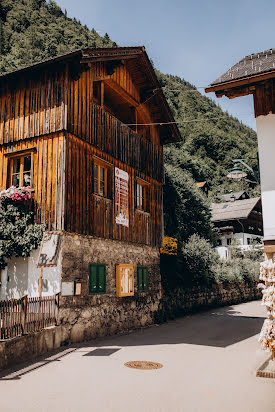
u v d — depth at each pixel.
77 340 10.07
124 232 13.19
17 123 11.20
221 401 5.42
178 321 15.71
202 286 20.52
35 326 8.52
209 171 82.25
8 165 11.30
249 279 27.61
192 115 104.88
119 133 13.38
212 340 10.92
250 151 94.06
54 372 6.97
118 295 12.29
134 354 8.74
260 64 8.66
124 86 13.97
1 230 10.20
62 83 10.62
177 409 5.08
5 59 65.62
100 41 99.94
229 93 8.59
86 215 11.06
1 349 7.06
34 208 10.46
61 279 9.73
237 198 63.94
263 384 6.32
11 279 10.48
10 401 5.36
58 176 10.23
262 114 8.27
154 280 15.24
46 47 81.56
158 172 16.39
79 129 10.98
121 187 13.26
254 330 13.02
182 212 23.31
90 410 5.02
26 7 100.38
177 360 8.17
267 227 7.80
